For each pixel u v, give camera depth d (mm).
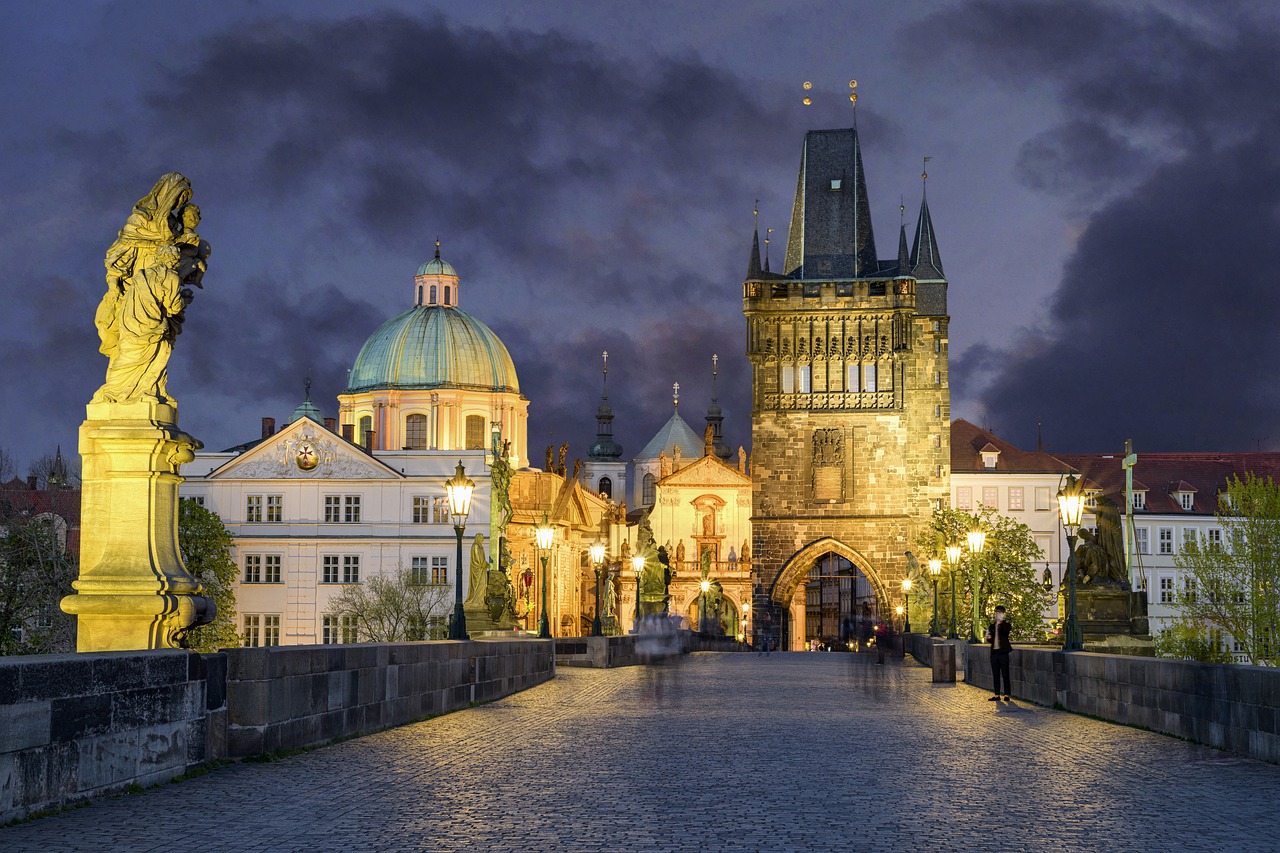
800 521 121625
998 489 139125
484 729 27922
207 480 129250
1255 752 22594
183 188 21109
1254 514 89062
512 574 134500
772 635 120938
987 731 28125
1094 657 32312
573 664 62469
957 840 14805
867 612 121938
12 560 82812
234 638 109250
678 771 20719
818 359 122625
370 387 159250
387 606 119312
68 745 16281
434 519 128125
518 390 166125
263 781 19047
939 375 122562
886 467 121625
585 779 19672
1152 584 139125
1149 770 21094
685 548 176125
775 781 19578
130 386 20656
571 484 172125
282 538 128000
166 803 16953
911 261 127250
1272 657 86375
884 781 19656
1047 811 16844
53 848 13930
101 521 20344
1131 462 88438
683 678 52281
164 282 20672
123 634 19969
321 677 24203
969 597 104000
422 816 16203
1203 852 14203
